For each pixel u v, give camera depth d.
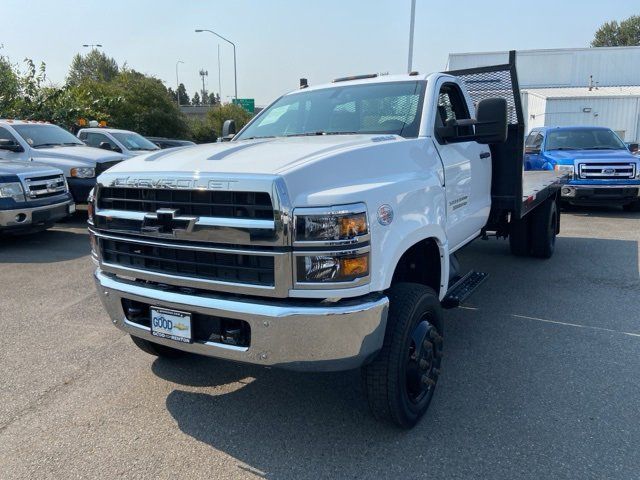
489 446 3.04
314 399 3.62
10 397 3.66
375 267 2.75
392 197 2.92
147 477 2.81
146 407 3.53
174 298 2.94
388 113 4.00
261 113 4.91
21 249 8.30
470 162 4.42
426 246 3.67
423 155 3.60
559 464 2.86
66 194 9.02
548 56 36.75
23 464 2.92
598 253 7.95
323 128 4.19
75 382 3.88
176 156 3.21
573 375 3.92
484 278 4.54
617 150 11.97
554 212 7.59
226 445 3.10
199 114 66.56
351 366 2.80
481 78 5.41
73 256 7.82
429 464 2.89
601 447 3.01
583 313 5.30
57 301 5.71
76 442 3.13
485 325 5.00
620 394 3.62
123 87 34.84
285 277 2.62
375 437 3.15
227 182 2.67
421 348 3.17
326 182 2.75
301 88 4.98
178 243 2.88
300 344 2.67
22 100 19.61
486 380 3.86
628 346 4.46
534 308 5.47
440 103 4.29
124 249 3.20
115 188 3.16
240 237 2.66
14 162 8.88
